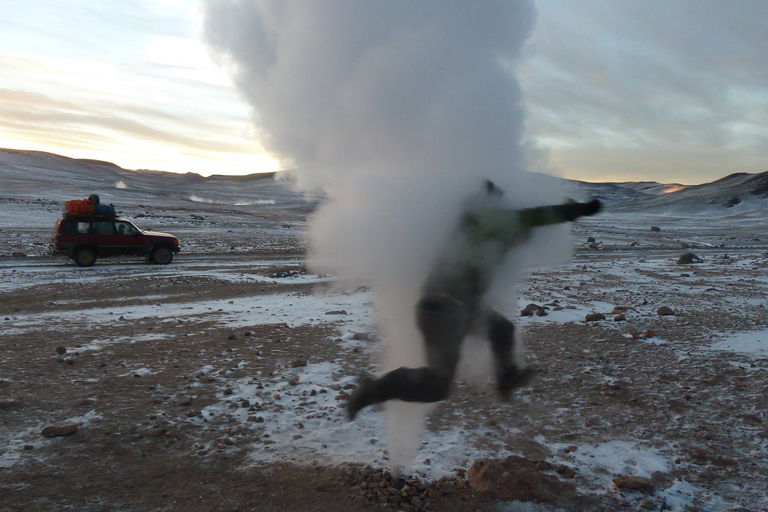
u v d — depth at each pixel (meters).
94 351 8.16
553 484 4.23
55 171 177.38
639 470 4.51
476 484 4.20
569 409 5.89
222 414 5.66
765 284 17.22
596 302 13.38
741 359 7.84
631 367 7.51
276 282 17.05
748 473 4.46
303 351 8.34
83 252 20.97
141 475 4.34
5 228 34.59
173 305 12.81
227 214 60.31
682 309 12.28
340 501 4.01
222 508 3.89
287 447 4.89
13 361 7.46
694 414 5.72
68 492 4.05
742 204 192.62
